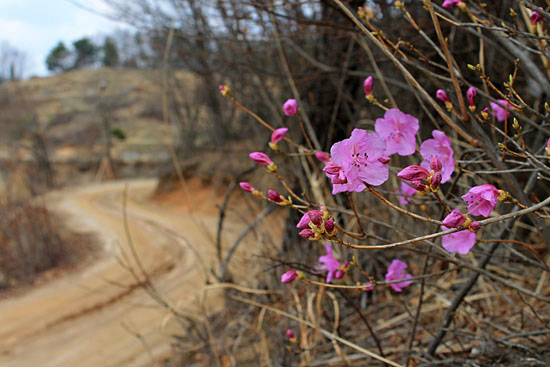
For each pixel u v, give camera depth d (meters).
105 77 52.16
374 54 3.74
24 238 9.07
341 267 1.75
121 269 8.72
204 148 15.92
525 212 1.02
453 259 1.58
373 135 1.06
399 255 3.16
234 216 8.05
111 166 37.97
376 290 3.19
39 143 29.58
